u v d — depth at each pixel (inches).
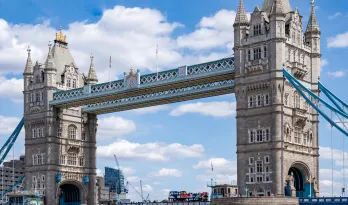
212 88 4645.7
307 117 4350.4
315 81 4441.4
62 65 5797.2
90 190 5782.5
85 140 5826.8
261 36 4215.1
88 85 5285.4
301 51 4379.9
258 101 4207.7
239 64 4308.6
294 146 4197.8
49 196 5457.7
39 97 5639.8
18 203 5418.3
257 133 4185.5
